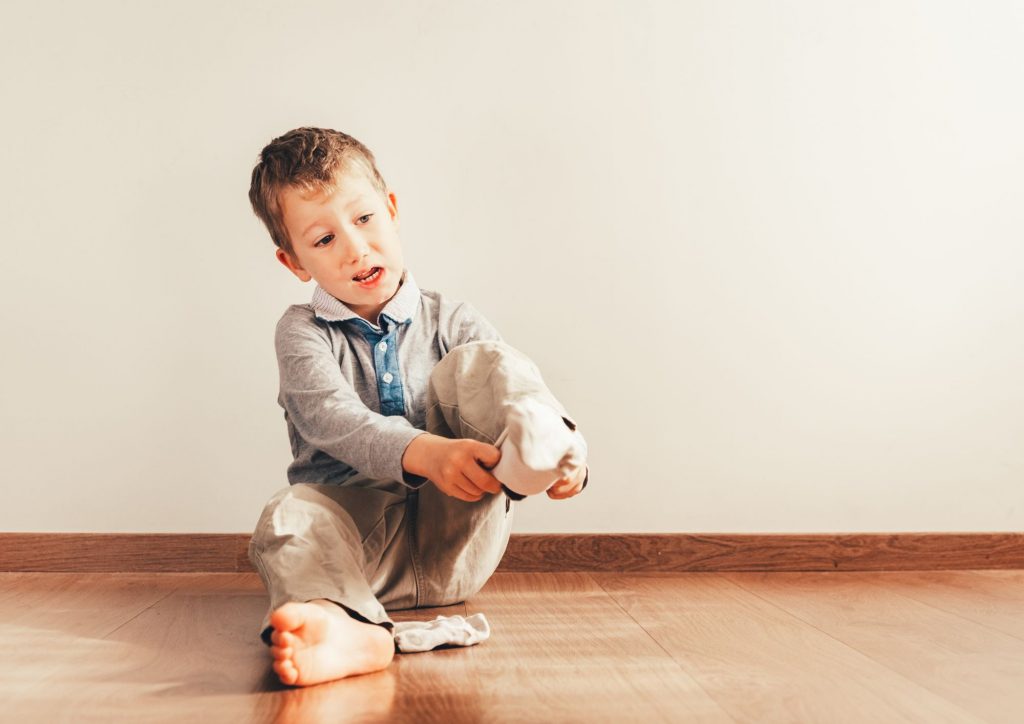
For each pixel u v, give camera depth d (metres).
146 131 1.62
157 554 1.59
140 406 1.61
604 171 1.64
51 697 0.80
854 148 1.66
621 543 1.60
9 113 1.61
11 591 1.40
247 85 1.62
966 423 1.66
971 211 1.67
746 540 1.62
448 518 1.14
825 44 1.66
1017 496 1.67
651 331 1.64
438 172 1.63
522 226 1.63
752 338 1.65
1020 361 1.66
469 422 1.01
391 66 1.63
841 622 1.15
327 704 0.77
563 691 0.82
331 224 1.21
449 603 1.21
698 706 0.77
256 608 1.25
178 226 1.62
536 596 1.34
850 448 1.65
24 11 1.62
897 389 1.66
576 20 1.65
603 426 1.63
